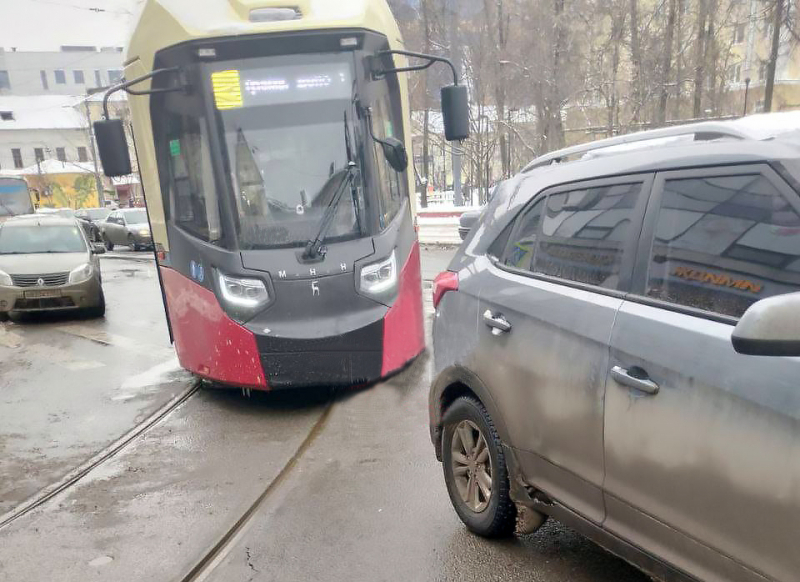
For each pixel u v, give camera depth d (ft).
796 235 6.89
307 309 19.25
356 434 17.28
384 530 12.30
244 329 19.08
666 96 88.58
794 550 6.27
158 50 19.97
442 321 12.47
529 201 11.38
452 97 21.75
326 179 20.21
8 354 29.12
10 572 11.54
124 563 11.67
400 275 21.04
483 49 93.81
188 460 16.39
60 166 236.84
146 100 20.74
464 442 11.98
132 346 29.63
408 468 15.01
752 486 6.63
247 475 15.26
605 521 8.77
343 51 20.42
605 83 89.30
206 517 13.29
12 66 310.65
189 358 20.79
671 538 7.68
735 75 142.92
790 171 7.10
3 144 244.83
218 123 19.58
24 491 14.98
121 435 18.43
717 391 7.02
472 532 11.91
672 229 8.29
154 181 21.21
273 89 19.94
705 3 88.38
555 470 9.58
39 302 35.58
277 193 19.90
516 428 10.33
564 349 9.26
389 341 20.33
